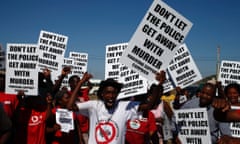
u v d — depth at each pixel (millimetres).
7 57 5246
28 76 5195
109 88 4277
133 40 4781
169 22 4773
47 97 5102
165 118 5656
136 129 5602
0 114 4375
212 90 4734
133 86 5836
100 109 4367
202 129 4516
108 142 4223
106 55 6922
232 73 7949
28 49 5215
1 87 5336
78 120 6258
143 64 4777
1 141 4402
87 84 8172
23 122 5004
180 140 4711
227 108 2773
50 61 8078
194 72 6609
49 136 5809
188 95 8680
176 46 4781
